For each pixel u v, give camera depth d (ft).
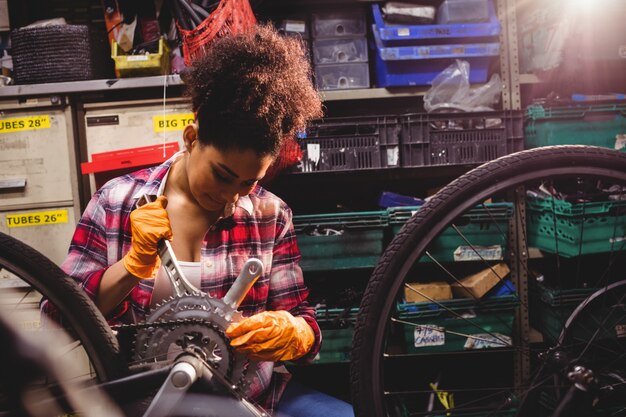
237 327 2.64
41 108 5.88
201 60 2.69
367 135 5.89
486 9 6.08
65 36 5.81
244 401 2.70
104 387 2.52
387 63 6.07
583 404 2.75
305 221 5.90
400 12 6.02
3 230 5.90
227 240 3.40
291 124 2.67
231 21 5.24
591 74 6.36
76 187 5.92
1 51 6.61
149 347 2.73
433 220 2.97
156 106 5.87
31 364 2.17
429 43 6.11
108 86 5.79
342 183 7.44
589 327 4.67
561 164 2.99
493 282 5.90
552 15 6.01
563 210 5.71
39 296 5.58
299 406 3.59
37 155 5.90
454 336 5.88
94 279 2.94
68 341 2.85
